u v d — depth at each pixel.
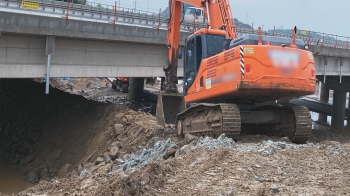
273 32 30.14
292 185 5.91
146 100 30.11
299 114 10.12
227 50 9.75
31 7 24.62
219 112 9.77
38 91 22.23
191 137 10.41
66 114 19.69
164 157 9.70
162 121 14.29
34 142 19.25
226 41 10.78
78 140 17.38
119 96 32.69
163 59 21.09
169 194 5.57
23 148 18.98
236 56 9.15
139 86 29.69
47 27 16.25
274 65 9.12
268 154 7.88
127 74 19.88
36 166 17.31
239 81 8.99
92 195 5.50
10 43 15.88
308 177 6.37
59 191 6.27
